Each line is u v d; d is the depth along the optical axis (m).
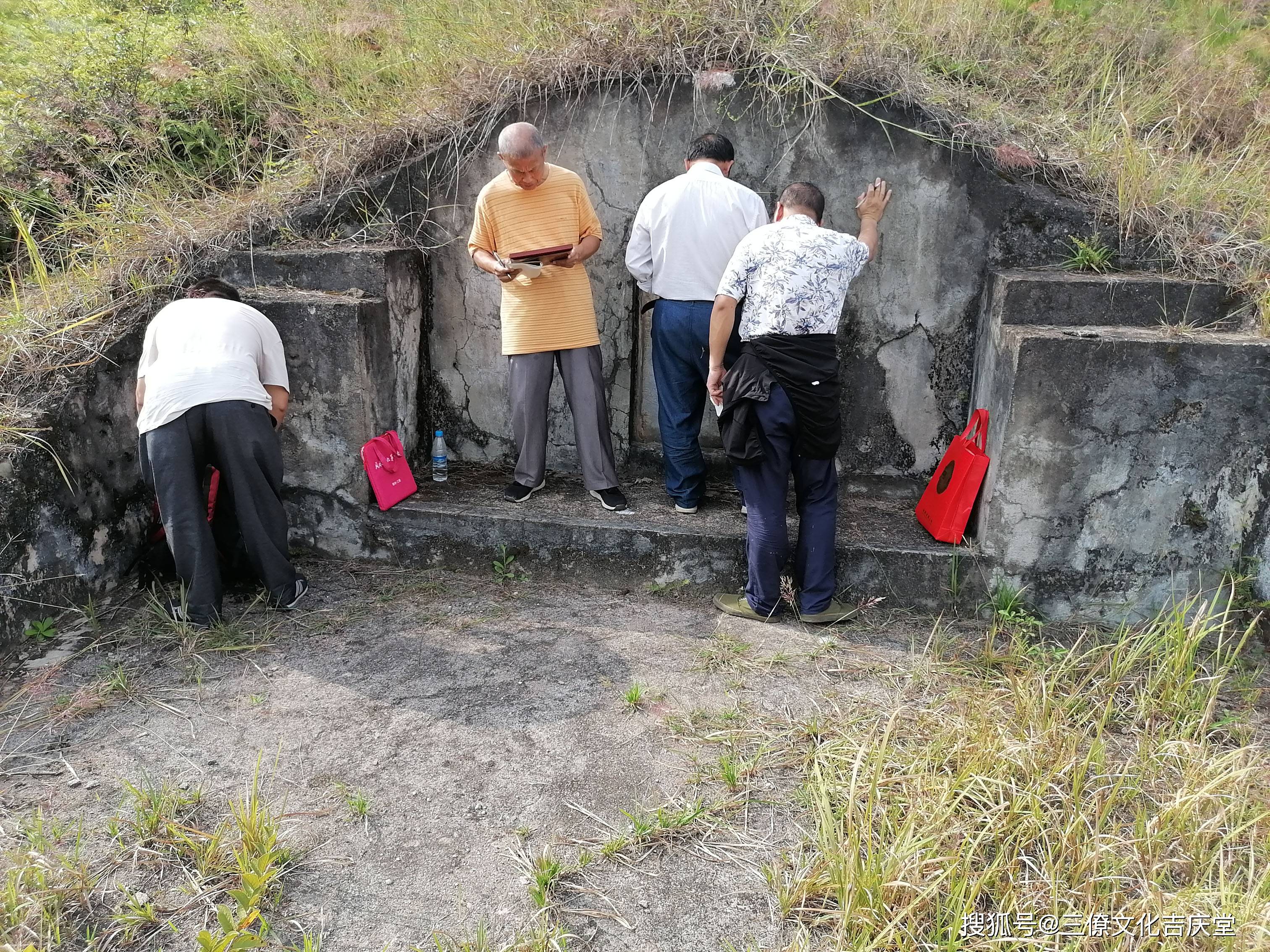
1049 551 3.56
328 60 5.49
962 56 4.89
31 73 5.39
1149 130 4.82
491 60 4.55
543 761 2.86
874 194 3.76
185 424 3.42
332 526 4.16
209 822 2.58
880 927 2.19
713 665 3.37
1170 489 3.42
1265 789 2.65
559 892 2.36
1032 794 2.53
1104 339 3.31
